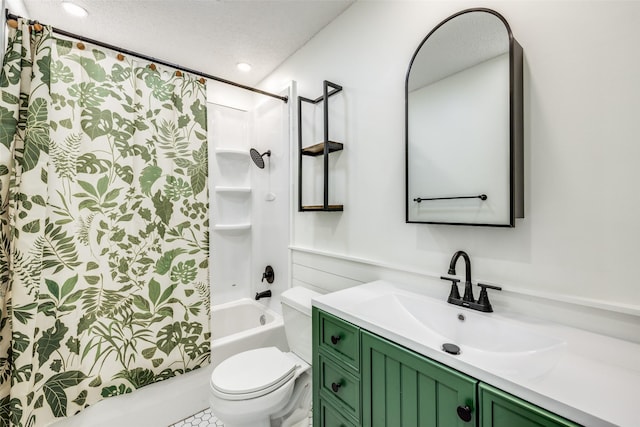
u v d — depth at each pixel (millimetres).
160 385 1682
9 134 1235
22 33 1279
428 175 1260
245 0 1582
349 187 1690
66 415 1398
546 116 973
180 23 1760
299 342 1617
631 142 817
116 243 1573
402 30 1413
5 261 1262
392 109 1456
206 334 1842
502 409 651
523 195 1022
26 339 1241
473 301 1089
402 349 860
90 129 1504
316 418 1223
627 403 562
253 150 2328
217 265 2561
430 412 792
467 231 1175
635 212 812
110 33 1846
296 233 2123
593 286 882
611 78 849
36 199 1279
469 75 1124
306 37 1944
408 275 1386
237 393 1250
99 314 1515
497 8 1092
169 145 1761
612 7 847
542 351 846
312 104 1960
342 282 1737
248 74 2441
